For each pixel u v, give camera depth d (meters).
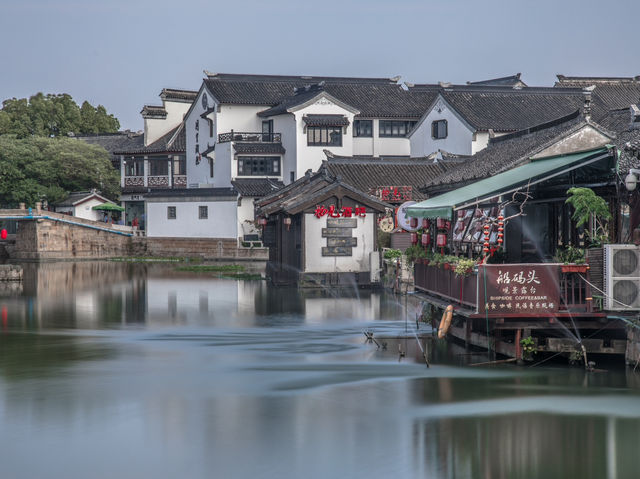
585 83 81.62
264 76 87.06
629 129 25.20
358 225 45.78
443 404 19.34
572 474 15.20
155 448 16.58
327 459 15.94
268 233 51.66
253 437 17.20
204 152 83.25
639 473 15.21
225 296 43.12
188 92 95.25
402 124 82.50
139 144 94.00
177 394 20.62
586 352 22.69
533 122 70.75
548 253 26.56
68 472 15.41
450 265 24.31
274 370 23.31
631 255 21.03
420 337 28.92
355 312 36.06
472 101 73.31
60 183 91.19
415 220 31.17
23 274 59.94
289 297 42.00
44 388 21.33
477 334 25.28
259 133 79.81
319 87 79.62
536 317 21.55
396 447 16.55
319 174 49.75
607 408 18.84
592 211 22.14
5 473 15.38
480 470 15.38
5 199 89.75
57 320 34.19
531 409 18.86
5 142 89.06
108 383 21.84
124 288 48.38
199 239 78.06
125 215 92.31
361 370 23.14
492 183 24.19
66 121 107.12
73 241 78.75
